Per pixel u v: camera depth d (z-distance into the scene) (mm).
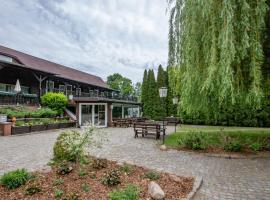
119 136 12953
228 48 5191
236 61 5602
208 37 5812
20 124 13758
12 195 3445
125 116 28453
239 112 20453
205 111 7246
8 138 11594
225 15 5230
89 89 34250
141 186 3916
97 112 20141
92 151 8188
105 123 20203
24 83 23031
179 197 3674
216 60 5594
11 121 14000
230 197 3895
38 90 24109
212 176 5133
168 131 15602
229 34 5168
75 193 3434
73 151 4684
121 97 30031
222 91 5469
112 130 16859
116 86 53062
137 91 59469
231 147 7793
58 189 3621
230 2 5191
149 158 7066
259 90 5434
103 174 4359
